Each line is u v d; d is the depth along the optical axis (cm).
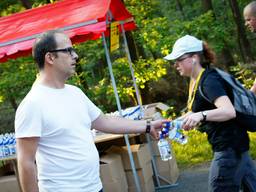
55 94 217
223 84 254
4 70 755
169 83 1133
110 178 418
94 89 770
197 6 1316
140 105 480
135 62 769
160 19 820
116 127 258
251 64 827
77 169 214
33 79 727
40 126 207
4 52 386
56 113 212
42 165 215
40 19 429
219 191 262
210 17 835
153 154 491
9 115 1027
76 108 223
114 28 434
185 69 266
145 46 801
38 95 211
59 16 418
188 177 519
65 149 212
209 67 265
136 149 446
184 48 263
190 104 267
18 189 459
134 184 449
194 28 799
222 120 243
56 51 216
